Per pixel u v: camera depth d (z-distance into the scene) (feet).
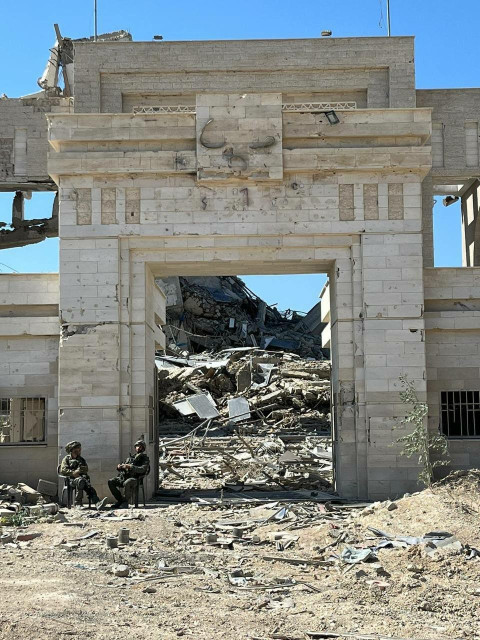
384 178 95.66
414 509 66.74
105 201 95.40
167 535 68.44
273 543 64.85
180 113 95.20
